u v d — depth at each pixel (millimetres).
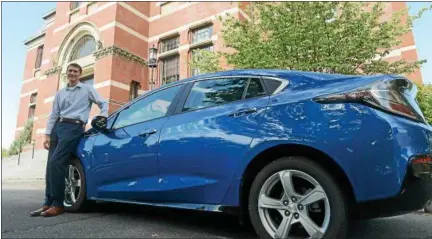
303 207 2182
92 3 17000
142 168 2990
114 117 3586
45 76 18328
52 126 3697
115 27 15289
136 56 15883
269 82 2615
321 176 2121
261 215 2309
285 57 7484
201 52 10352
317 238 2096
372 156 2012
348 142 2072
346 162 2062
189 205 2666
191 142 2697
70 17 18281
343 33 7527
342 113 2145
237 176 2430
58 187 3475
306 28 7266
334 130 2125
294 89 2479
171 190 2740
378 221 3436
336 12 8180
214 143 2572
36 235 2635
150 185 2900
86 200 3586
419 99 8266
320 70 7480
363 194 2023
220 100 2789
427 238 2736
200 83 3025
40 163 13680
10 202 4672
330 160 2154
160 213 3570
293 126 2262
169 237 2600
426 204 2055
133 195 3047
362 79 2299
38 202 4672
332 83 2396
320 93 2303
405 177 1951
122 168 3158
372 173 2006
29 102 23734
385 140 2008
